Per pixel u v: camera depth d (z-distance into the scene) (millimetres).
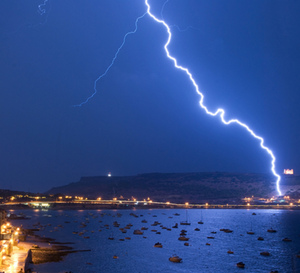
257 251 94438
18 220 182250
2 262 56219
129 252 87625
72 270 65938
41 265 67500
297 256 85500
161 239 113750
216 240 114500
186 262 78500
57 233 123500
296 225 171500
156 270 70375
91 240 106875
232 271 71438
